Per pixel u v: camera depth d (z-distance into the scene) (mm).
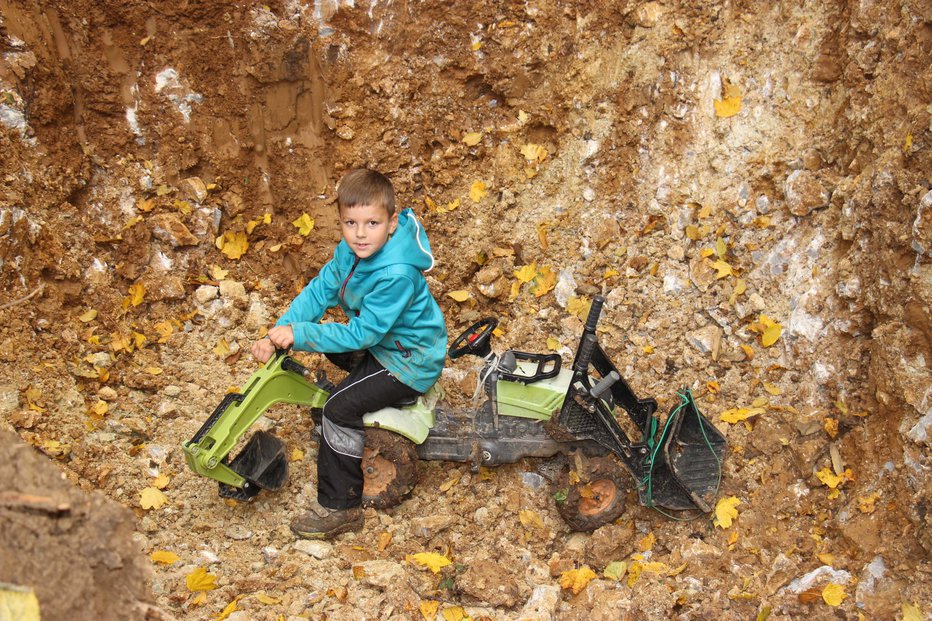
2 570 2146
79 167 4648
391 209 3584
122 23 4758
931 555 3373
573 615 3438
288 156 5125
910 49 4074
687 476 3865
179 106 4918
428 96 5184
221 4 4848
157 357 4570
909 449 3566
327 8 4980
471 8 5094
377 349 3787
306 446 4289
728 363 4438
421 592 3537
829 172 4465
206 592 3453
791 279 4453
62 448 3908
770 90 4746
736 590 3514
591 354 3811
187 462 3643
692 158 4867
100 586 2293
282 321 3943
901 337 3752
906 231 3809
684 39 4891
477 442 3975
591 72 5055
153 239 4820
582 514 3893
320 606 3422
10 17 4328
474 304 5062
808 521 3816
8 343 4039
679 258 4770
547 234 5070
